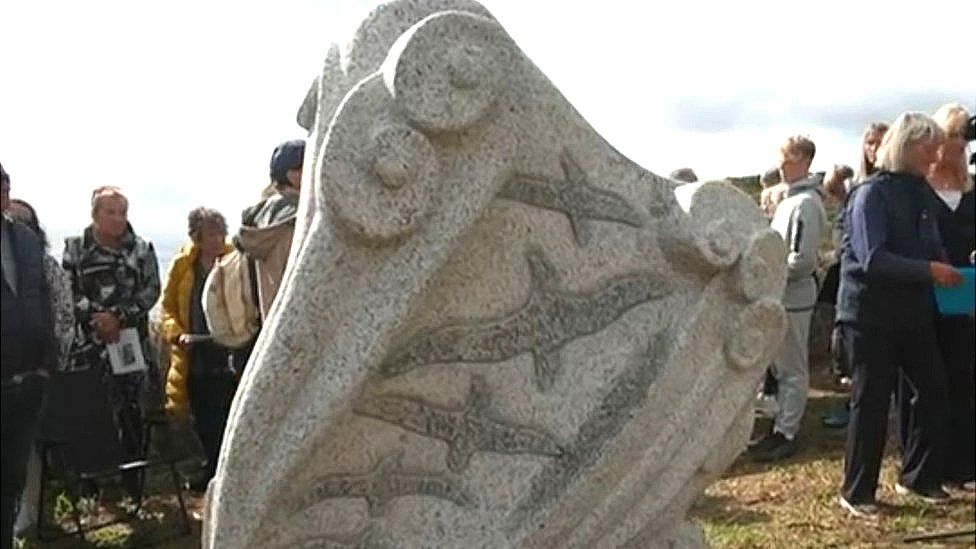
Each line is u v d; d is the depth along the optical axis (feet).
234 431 10.18
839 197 26.94
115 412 21.86
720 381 12.14
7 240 10.32
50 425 20.45
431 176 10.39
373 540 10.83
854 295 18.52
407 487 10.96
